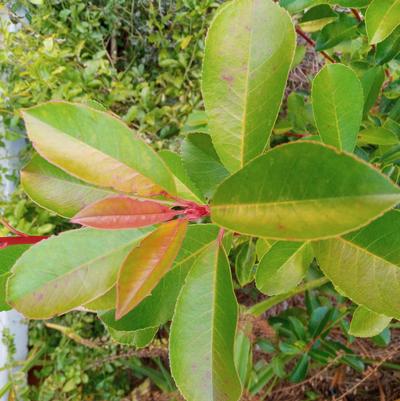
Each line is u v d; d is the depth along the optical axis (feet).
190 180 0.89
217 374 0.69
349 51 1.42
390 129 1.21
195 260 0.74
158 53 2.26
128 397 2.22
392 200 0.42
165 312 0.80
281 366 1.76
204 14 2.01
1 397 2.06
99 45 2.19
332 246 0.71
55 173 0.78
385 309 0.69
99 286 0.71
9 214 2.00
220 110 0.70
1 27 1.94
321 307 1.62
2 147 2.08
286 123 1.53
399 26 1.03
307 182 0.48
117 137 0.62
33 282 0.70
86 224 0.59
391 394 2.04
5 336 2.08
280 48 0.66
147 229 0.73
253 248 1.35
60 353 2.15
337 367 2.01
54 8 2.15
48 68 1.95
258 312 1.59
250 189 0.52
